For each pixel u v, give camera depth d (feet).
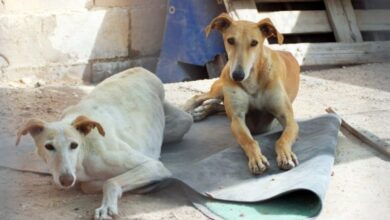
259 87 12.01
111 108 10.96
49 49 17.12
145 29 18.03
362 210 10.37
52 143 9.96
